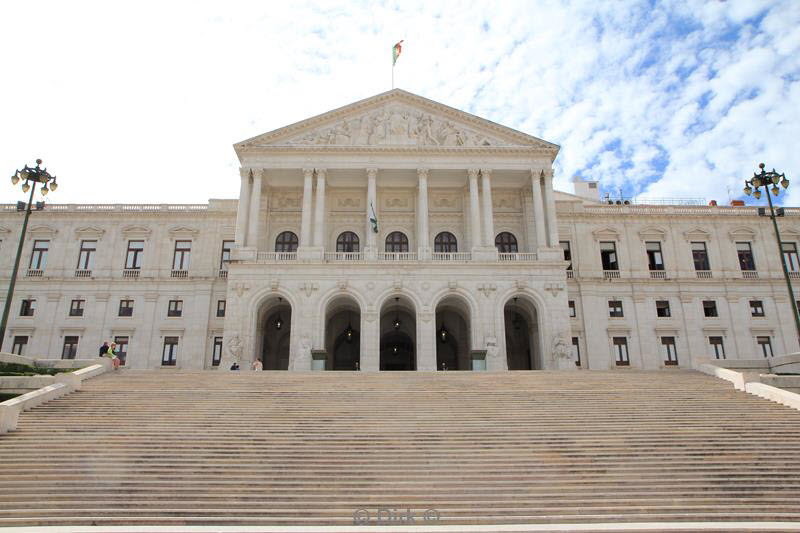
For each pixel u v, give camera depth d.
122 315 55.22
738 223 59.16
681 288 56.69
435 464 19.20
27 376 27.92
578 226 58.28
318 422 23.41
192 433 21.86
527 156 51.81
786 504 16.67
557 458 19.69
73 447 20.12
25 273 56.25
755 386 27.97
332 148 51.06
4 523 14.99
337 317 55.25
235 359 45.69
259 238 51.91
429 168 51.19
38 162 31.25
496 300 47.81
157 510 15.88
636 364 54.56
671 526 13.84
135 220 58.00
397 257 49.56
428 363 46.28
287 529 13.76
